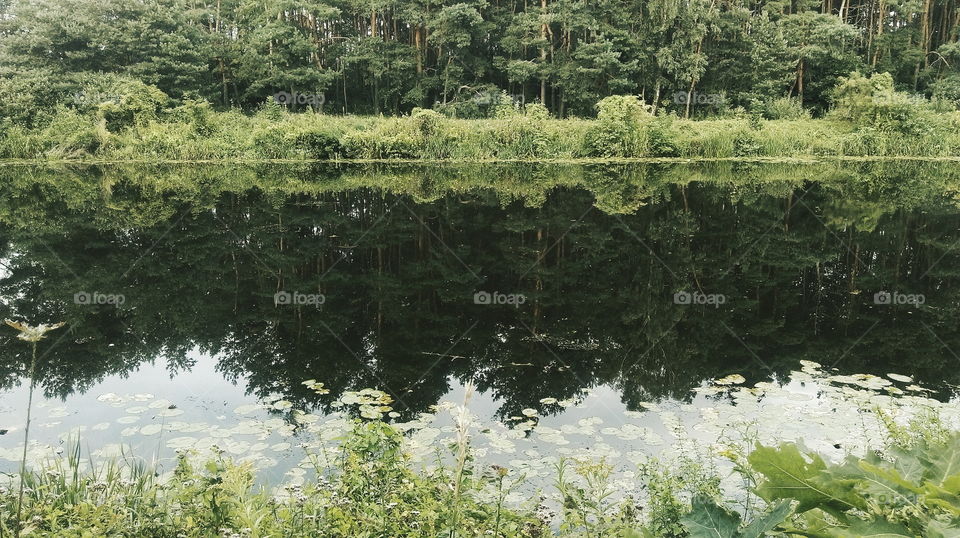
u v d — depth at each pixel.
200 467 2.65
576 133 22.81
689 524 0.87
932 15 33.06
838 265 7.86
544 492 2.63
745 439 2.74
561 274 7.48
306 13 31.23
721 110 28.44
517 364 4.59
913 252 8.53
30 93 22.06
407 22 31.31
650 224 10.50
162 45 25.73
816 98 31.31
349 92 33.97
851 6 34.72
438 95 33.22
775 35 29.27
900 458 0.84
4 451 3.03
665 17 28.27
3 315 5.73
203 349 4.90
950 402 3.87
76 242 9.00
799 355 4.79
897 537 0.73
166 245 8.92
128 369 4.42
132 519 2.08
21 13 24.81
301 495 2.23
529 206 12.37
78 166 19.44
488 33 32.12
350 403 3.77
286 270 7.65
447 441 3.16
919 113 22.30
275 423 3.43
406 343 5.10
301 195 13.89
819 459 0.81
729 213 11.45
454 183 16.25
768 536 0.99
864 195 13.55
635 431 3.34
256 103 31.89
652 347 4.99
